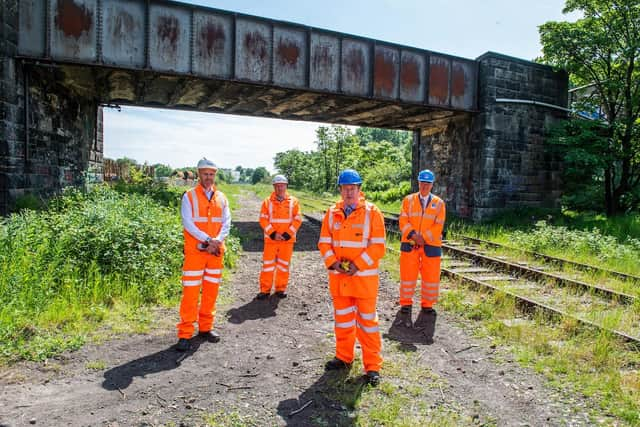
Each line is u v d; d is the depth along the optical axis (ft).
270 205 23.27
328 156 161.17
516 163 61.00
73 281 19.61
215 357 15.43
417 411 12.11
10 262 19.52
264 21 46.16
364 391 13.14
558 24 59.57
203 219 16.17
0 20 33.94
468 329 18.92
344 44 50.75
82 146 53.01
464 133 63.67
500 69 59.41
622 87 57.16
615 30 56.44
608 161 57.77
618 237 42.27
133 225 24.39
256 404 12.26
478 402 12.66
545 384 13.80
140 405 11.98
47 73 41.11
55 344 15.35
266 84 46.68
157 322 18.48
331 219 14.12
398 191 100.53
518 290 24.82
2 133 34.14
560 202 64.80
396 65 53.83
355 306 14.53
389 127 76.74
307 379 13.88
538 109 62.49
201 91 52.03
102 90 52.16
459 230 50.19
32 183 38.32
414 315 20.85
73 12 38.24
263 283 23.20
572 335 17.54
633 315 20.24
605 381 13.70
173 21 42.29
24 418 11.09
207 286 16.85
